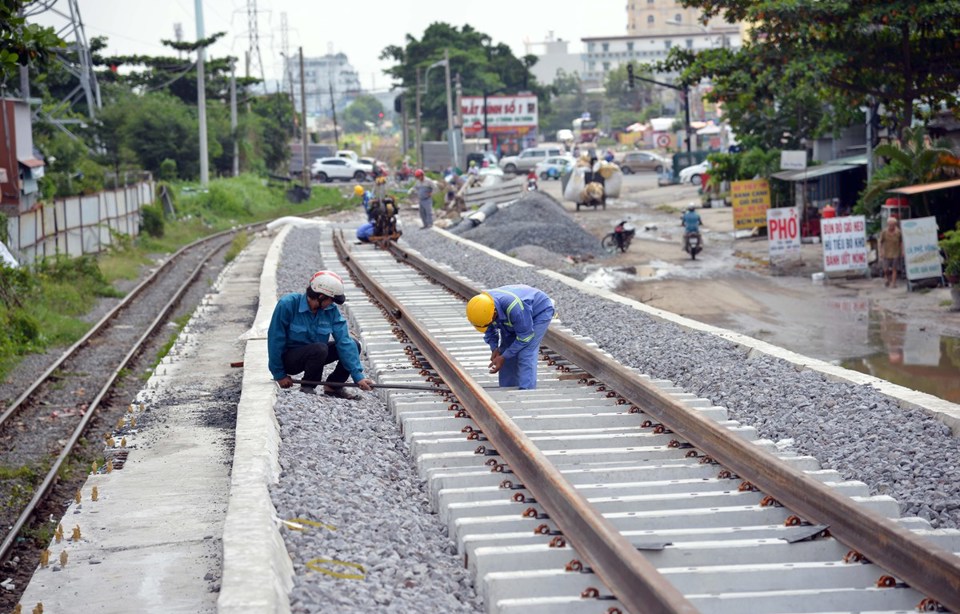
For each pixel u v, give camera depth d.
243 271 37.50
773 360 14.62
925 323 22.17
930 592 6.72
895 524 7.30
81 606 8.05
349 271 30.23
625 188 82.50
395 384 13.05
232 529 7.82
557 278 26.08
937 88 34.50
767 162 47.91
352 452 11.02
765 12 33.12
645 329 17.81
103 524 10.08
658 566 7.55
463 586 7.70
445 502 9.08
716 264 35.31
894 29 33.03
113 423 16.77
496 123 137.12
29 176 37.41
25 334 23.62
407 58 152.50
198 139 82.81
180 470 12.05
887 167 33.34
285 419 11.77
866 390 12.41
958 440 10.46
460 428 11.60
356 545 8.10
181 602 8.08
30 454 14.99
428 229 46.81
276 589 6.75
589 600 6.76
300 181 96.94
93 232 43.31
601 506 8.77
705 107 147.00
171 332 26.11
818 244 38.94
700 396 13.40
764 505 8.66
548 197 51.69
